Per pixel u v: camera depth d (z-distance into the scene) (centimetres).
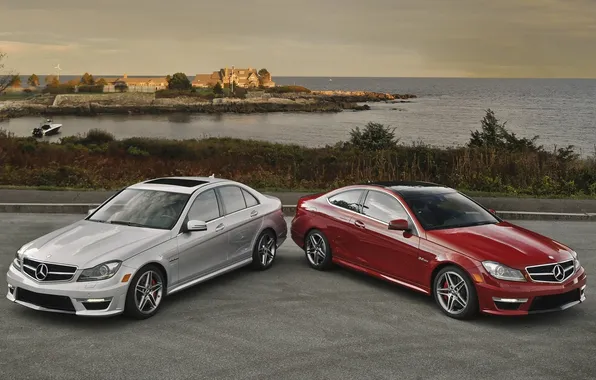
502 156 2034
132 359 507
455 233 673
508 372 490
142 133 7356
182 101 16688
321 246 835
